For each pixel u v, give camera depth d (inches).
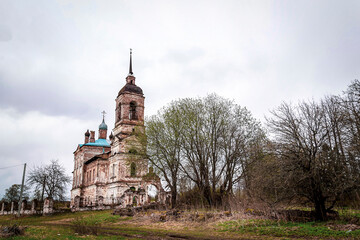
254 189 855.1
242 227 724.7
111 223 1086.4
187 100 1398.9
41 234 730.8
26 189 2861.7
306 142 764.6
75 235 716.0
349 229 603.8
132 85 2187.5
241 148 1273.4
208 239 626.2
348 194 746.2
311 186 741.9
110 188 2068.2
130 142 1489.9
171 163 1326.3
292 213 796.0
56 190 2042.3
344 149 737.0
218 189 1400.1
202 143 1295.5
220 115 1350.9
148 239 643.5
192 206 1138.7
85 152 2645.2
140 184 1884.8
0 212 2161.7
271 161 804.6
